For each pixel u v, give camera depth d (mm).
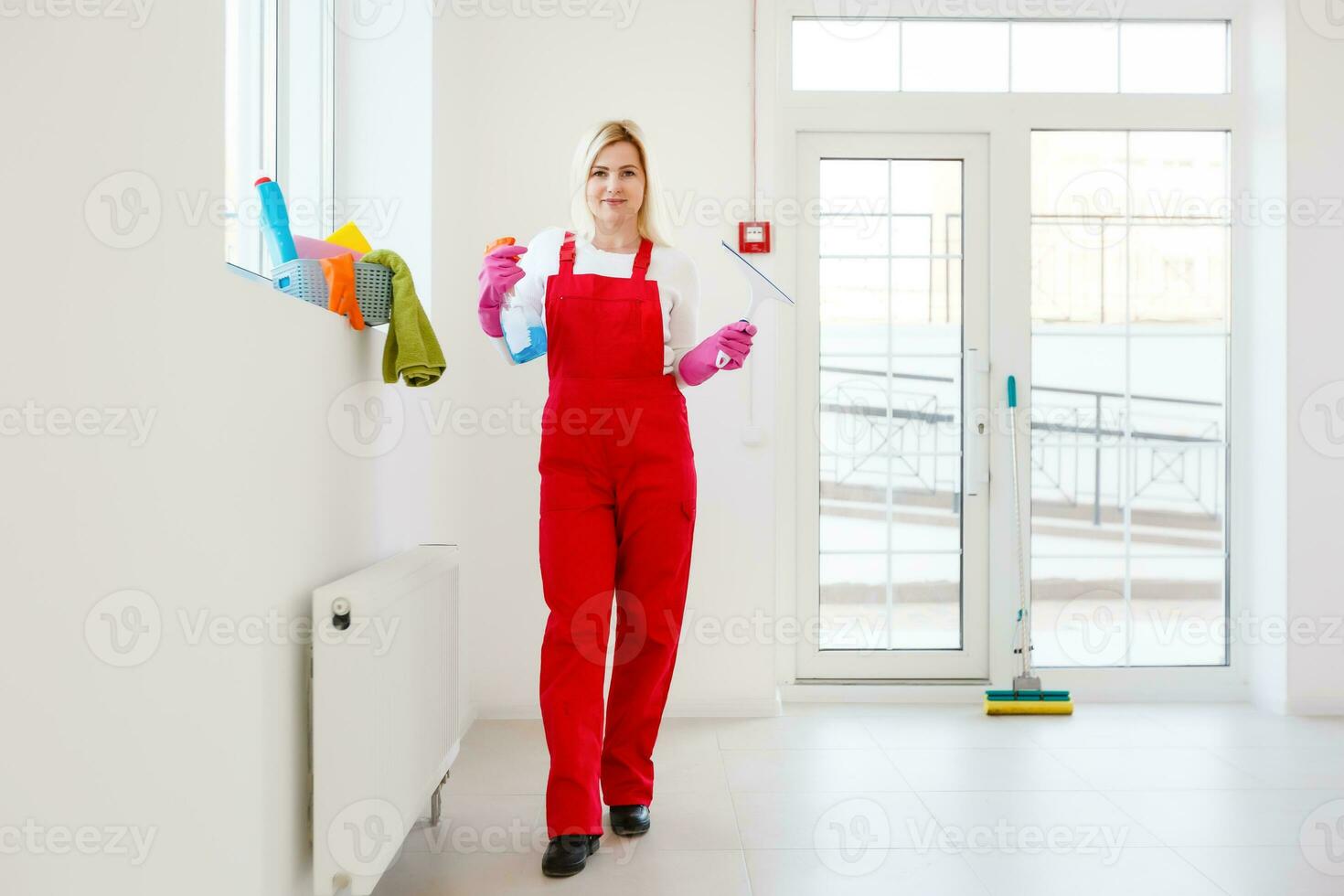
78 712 948
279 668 1388
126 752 1012
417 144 2461
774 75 2982
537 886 1771
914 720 2934
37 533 895
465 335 2889
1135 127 3207
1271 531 3072
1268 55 3072
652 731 2051
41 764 906
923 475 3240
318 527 1551
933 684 3178
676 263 1993
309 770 1503
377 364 1871
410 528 2162
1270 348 3078
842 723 2889
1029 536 3230
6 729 868
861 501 3242
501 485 2934
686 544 1996
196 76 1152
